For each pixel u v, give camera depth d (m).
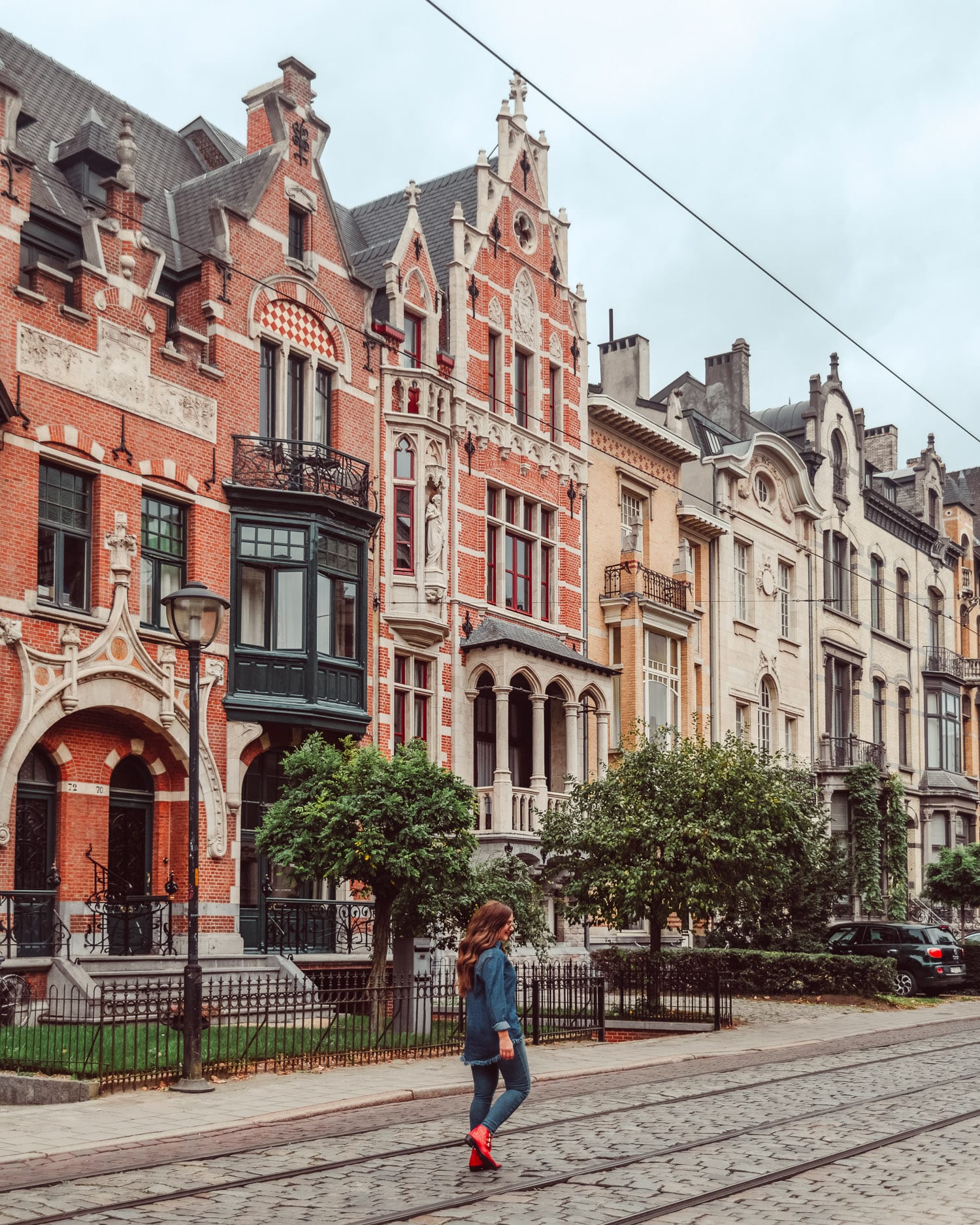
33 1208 8.41
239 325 24.22
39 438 20.42
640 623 33.31
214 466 23.36
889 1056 17.70
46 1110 12.39
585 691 30.77
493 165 32.56
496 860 20.09
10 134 20.56
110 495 21.44
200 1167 9.73
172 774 22.36
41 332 20.62
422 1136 11.09
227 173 25.94
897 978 30.30
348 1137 11.09
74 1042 15.24
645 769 23.67
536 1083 14.73
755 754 24.36
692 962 28.36
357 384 26.66
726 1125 11.58
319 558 24.11
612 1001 24.64
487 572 30.00
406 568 27.33
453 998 20.56
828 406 46.22
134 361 22.09
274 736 23.88
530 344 31.81
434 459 27.89
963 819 51.28
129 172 22.39
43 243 21.97
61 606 20.67
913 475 53.19
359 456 26.47
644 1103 12.91
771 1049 18.44
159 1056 14.55
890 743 47.97
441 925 19.56
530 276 32.03
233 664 23.20
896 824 43.75
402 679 27.28
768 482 42.22
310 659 23.72
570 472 32.56
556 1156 10.12
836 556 46.19
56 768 20.77
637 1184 9.09
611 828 22.83
